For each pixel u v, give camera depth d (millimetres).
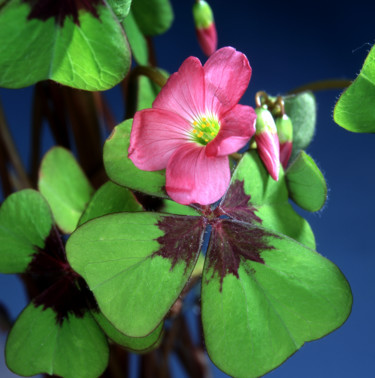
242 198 256
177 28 462
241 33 452
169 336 338
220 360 246
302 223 262
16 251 267
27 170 343
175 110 248
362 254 458
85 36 245
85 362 262
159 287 246
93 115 315
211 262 250
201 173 241
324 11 457
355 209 464
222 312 248
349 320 446
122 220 246
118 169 252
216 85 244
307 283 248
